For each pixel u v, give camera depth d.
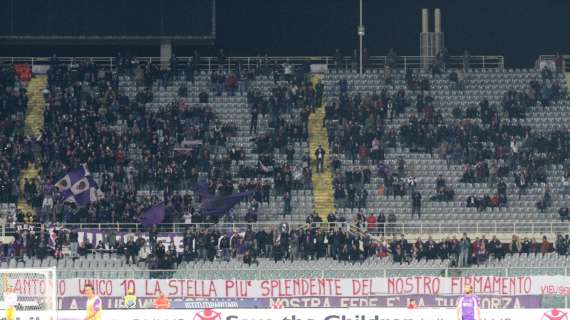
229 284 104.56
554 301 104.88
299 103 144.38
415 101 146.25
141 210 124.75
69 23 153.88
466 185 133.75
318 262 120.12
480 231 128.12
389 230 126.75
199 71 150.00
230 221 127.62
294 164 136.25
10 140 137.00
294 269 108.69
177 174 131.12
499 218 129.75
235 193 128.38
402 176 134.88
